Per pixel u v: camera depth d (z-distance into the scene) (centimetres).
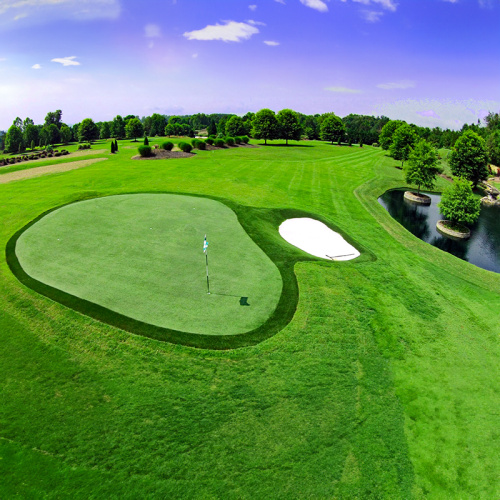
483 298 2359
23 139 11956
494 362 1756
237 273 2216
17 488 1039
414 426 1355
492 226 4350
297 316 1866
